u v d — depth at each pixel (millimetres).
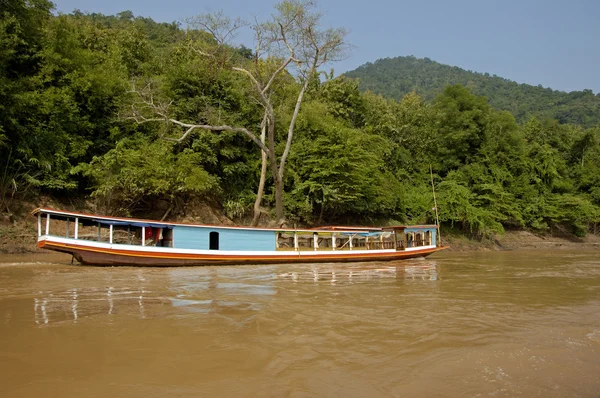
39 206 21859
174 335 6383
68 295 9641
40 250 20078
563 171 48750
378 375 4875
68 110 23125
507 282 13031
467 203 36062
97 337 6242
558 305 9195
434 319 7668
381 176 33219
